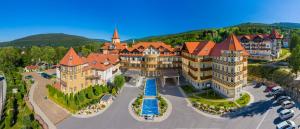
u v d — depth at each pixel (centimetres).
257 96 7625
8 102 6994
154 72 10906
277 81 9062
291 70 8950
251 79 9888
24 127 5372
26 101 7250
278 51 12412
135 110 6700
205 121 5928
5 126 5644
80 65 8131
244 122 5762
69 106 6831
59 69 8806
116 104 7312
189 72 9581
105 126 5741
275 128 5384
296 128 5294
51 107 6856
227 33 18900
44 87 8938
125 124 5856
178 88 9075
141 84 9744
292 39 13362
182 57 10750
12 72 11869
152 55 10731
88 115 6431
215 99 7469
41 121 5909
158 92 8562
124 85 9631
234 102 7112
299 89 7456
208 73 8650
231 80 7400
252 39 12950
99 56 9888
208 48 8769
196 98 7688
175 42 18375
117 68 11031
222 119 6016
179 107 6956
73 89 7838
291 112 5862
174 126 5697
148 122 5966
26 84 9319
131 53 11450
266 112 6275
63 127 5659
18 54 15275
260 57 12606
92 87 8325
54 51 15775
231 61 7350
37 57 15662
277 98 7262
